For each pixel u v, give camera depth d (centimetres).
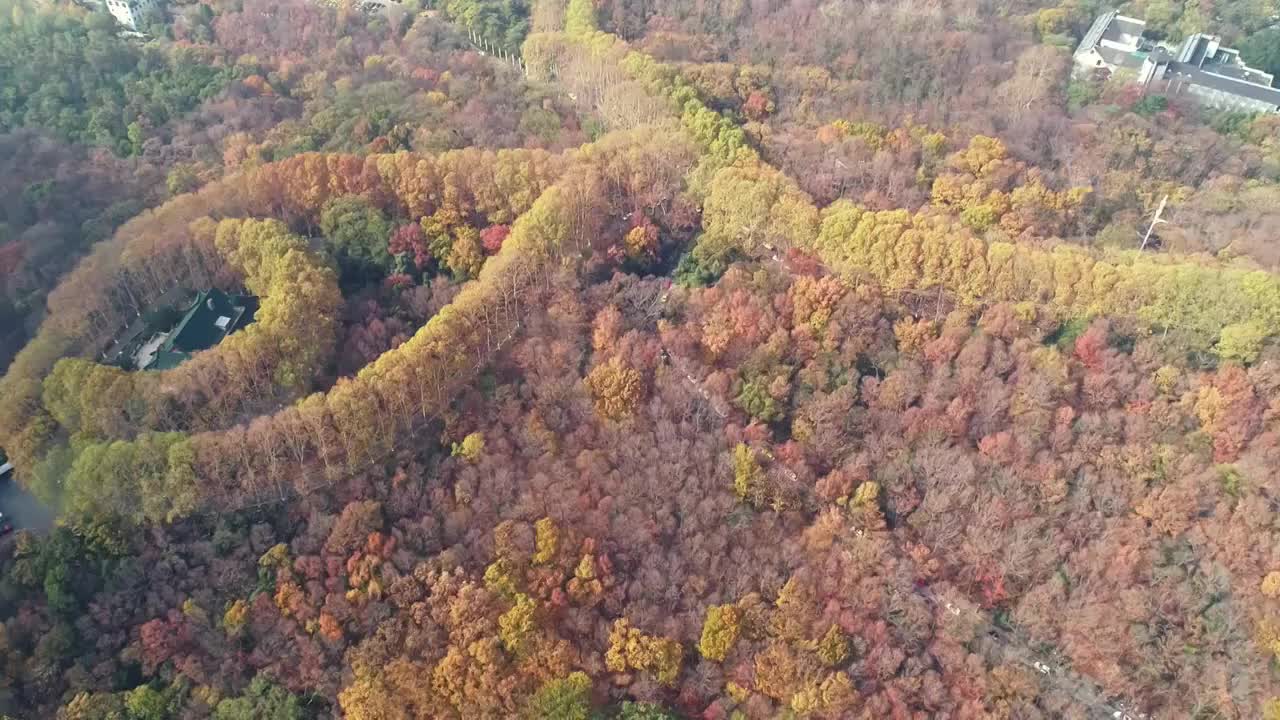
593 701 17575
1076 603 18675
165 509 18812
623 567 19012
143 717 16575
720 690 17862
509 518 19338
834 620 18438
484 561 18738
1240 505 19450
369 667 17288
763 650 18038
